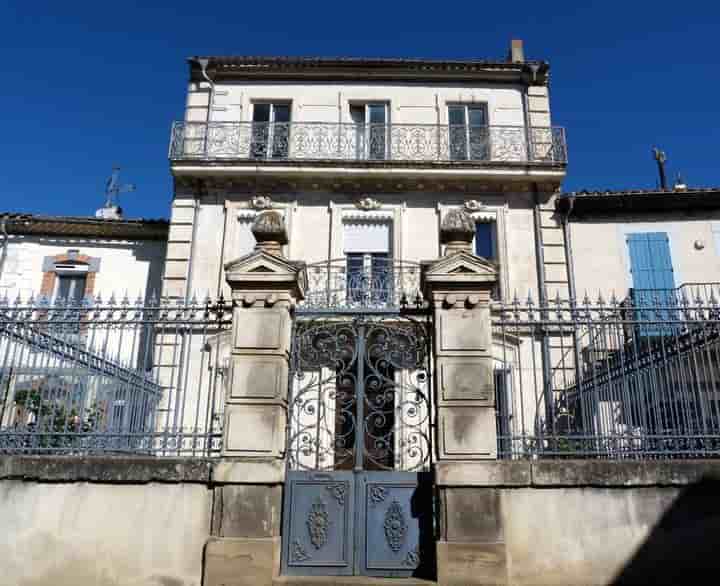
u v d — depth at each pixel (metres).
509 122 16.17
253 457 6.33
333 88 16.44
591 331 7.49
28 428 6.82
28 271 16.16
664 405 6.86
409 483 6.56
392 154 15.62
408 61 16.23
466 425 6.36
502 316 7.22
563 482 6.16
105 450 6.70
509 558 6.01
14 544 6.17
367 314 7.09
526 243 14.71
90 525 6.21
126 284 16.17
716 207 15.47
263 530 6.11
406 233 14.72
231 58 16.23
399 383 7.20
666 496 6.16
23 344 7.06
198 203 14.88
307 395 8.84
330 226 14.74
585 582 5.96
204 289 14.25
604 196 15.01
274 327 6.75
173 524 6.20
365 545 6.38
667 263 15.18
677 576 5.96
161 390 8.08
